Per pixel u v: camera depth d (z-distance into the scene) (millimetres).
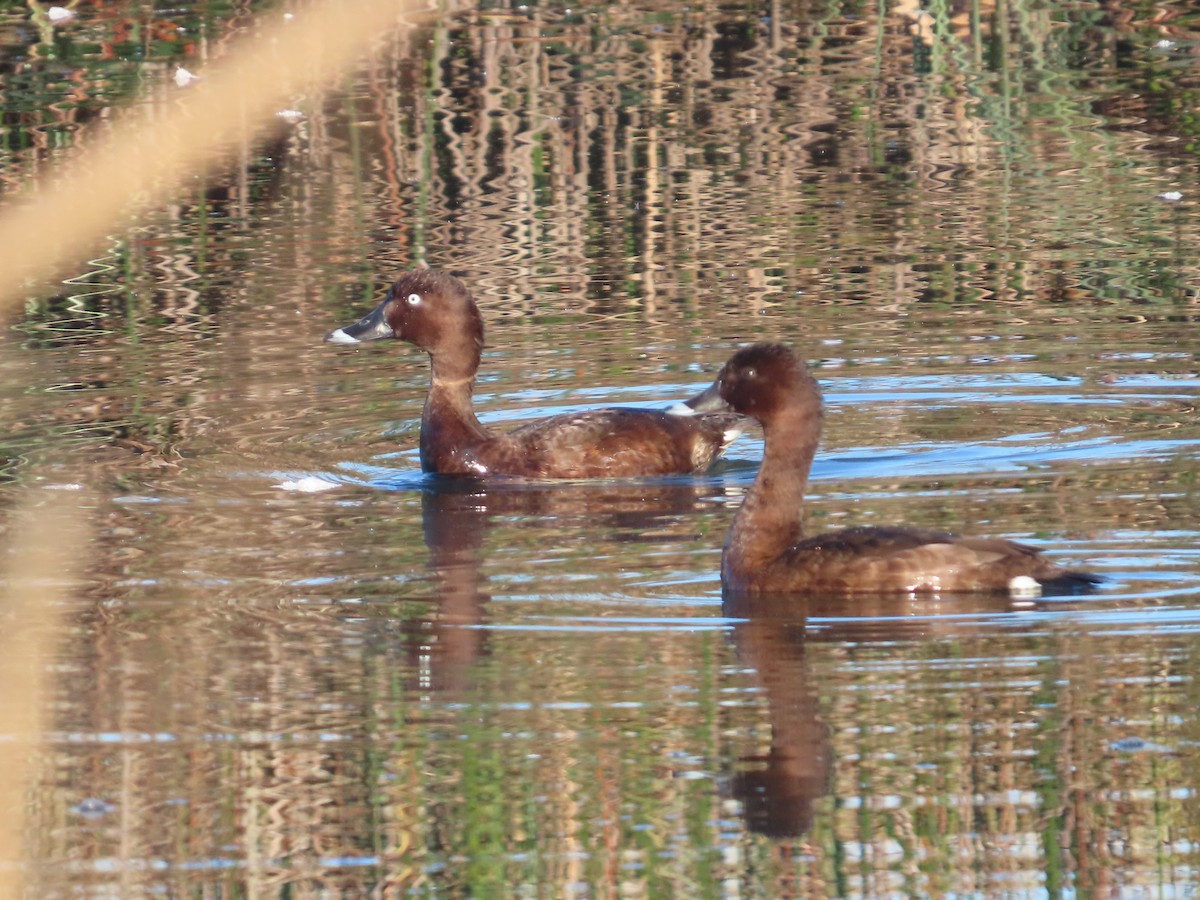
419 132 25594
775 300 19500
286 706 8672
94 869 6824
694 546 11898
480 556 11719
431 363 14836
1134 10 30141
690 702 8539
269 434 15562
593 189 23750
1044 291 19406
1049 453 13938
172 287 20438
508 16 29828
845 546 10406
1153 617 9617
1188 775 7449
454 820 7223
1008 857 6719
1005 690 8547
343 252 21500
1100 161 24531
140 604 10586
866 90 27422
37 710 8508
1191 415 14945
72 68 23797
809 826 7066
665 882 6566
